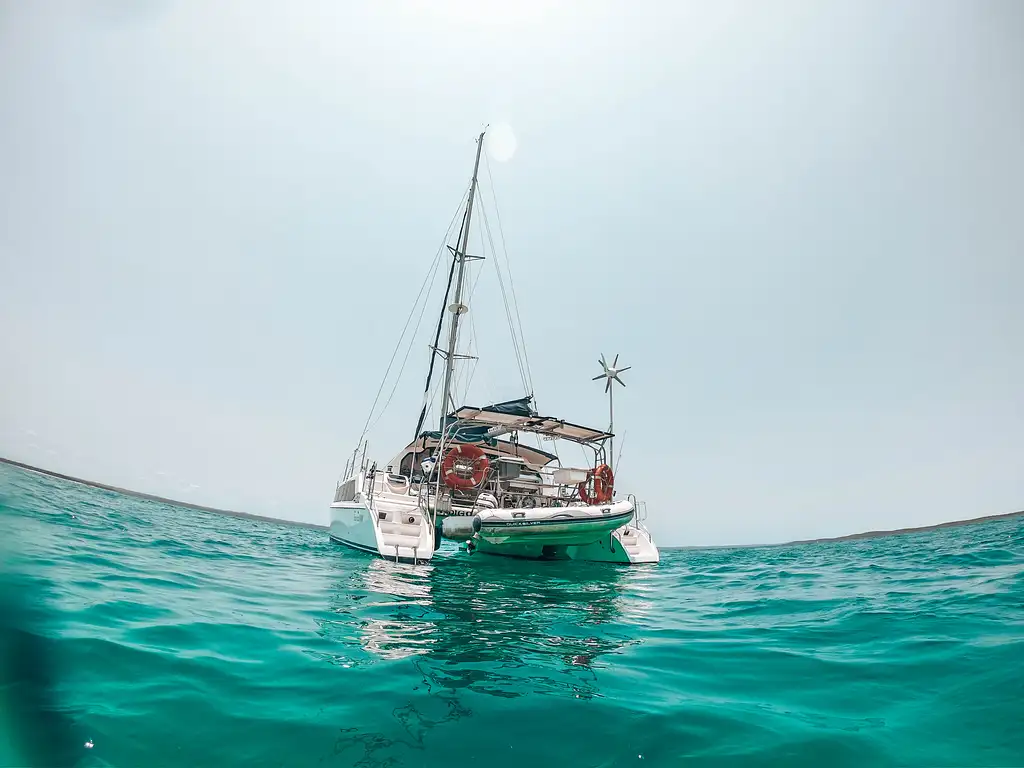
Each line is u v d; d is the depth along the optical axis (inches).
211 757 97.4
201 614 196.2
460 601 271.6
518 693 136.3
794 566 525.7
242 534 706.2
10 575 122.2
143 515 721.6
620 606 274.4
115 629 161.2
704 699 134.4
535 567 450.0
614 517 449.4
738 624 228.5
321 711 119.8
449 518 421.4
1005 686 135.3
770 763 101.6
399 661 159.2
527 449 599.8
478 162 757.9
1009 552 518.6
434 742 107.6
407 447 627.8
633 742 109.6
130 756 94.7
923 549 692.7
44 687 114.6
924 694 135.2
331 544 622.2
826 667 160.2
